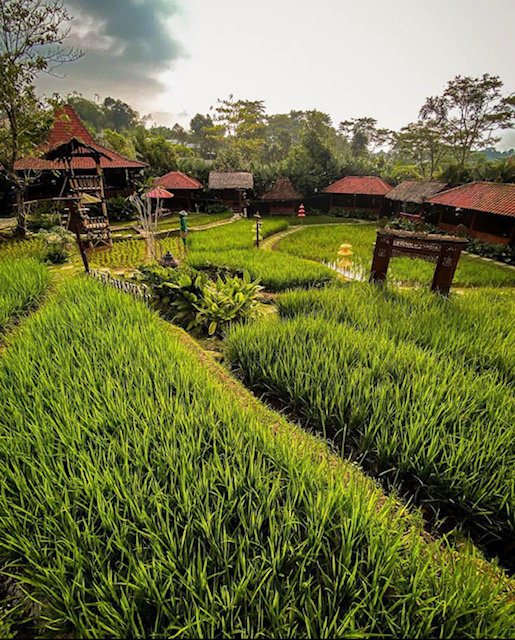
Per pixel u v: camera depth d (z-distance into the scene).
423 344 4.88
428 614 1.68
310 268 9.41
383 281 7.73
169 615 1.65
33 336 4.56
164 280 6.94
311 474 2.47
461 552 2.33
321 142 31.42
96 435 2.83
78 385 3.39
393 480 2.91
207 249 12.30
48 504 2.21
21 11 12.20
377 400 3.41
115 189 21.92
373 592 1.84
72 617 1.69
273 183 30.03
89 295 6.16
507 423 3.09
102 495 2.22
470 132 30.50
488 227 16.97
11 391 3.28
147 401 3.20
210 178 26.97
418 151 37.75
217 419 3.16
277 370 4.13
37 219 15.81
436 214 21.58
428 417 3.09
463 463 2.67
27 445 2.67
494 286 10.00
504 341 4.66
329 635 1.63
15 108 13.22
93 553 1.89
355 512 2.06
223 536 1.96
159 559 1.89
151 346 4.31
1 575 2.14
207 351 5.25
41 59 13.13
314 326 4.98
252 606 1.75
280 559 1.89
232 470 2.55
